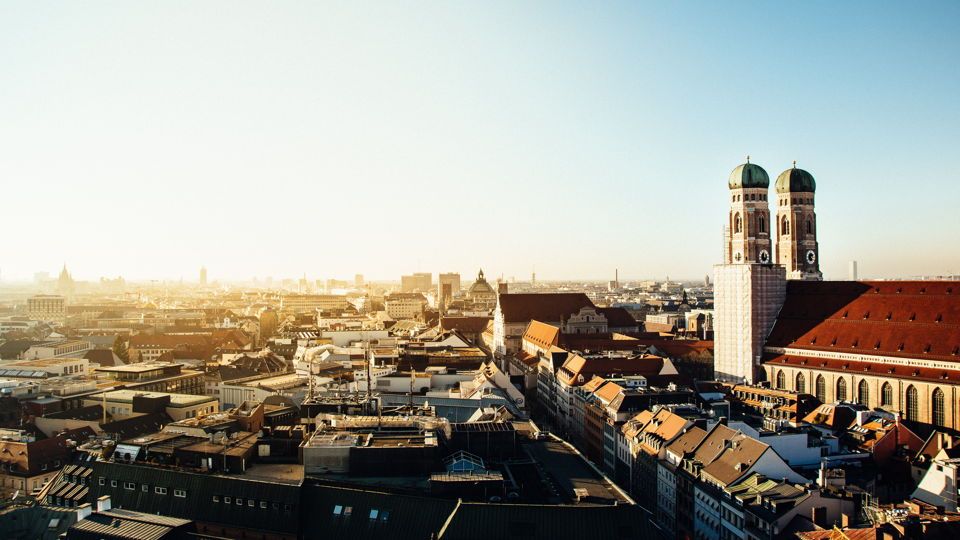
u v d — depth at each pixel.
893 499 158.62
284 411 173.38
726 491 137.75
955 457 154.00
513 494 121.44
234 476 127.38
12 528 115.69
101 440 178.50
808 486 131.25
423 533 110.19
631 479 185.25
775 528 121.88
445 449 140.12
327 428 143.00
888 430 174.75
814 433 175.38
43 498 141.75
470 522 107.44
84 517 114.25
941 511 117.62
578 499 120.81
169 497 125.38
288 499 117.81
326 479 125.50
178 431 156.38
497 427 144.25
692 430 165.75
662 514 165.12
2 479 169.50
